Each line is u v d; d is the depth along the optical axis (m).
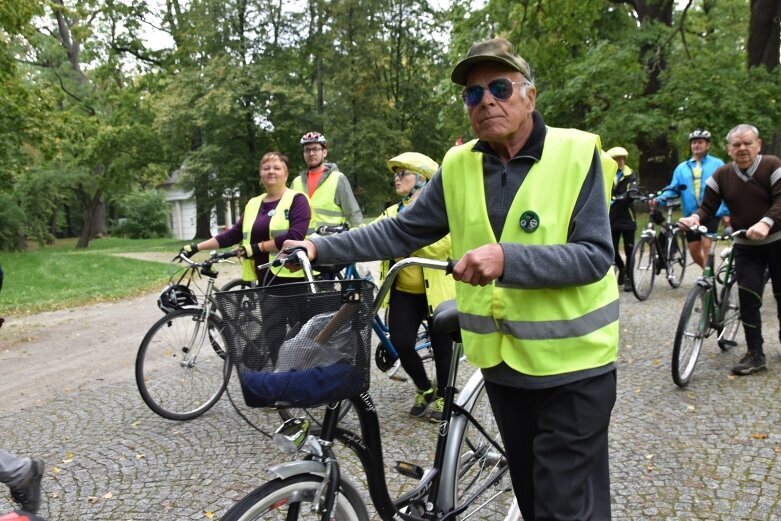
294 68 29.23
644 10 17.83
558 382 1.85
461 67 1.92
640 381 4.67
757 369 4.67
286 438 1.81
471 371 4.72
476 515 2.67
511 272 1.69
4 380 5.74
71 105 26.16
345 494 1.96
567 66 15.14
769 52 14.11
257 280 4.75
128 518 3.00
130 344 7.00
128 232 45.97
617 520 2.80
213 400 4.48
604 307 1.91
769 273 4.74
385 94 30.61
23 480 2.45
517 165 1.92
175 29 29.20
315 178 6.02
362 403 1.95
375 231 2.14
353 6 29.28
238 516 1.69
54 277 13.69
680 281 8.68
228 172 27.59
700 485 3.06
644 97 14.47
